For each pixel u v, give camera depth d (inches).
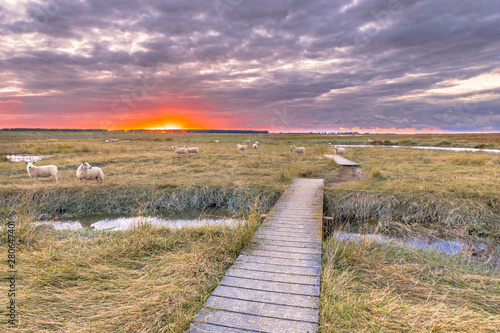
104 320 116.1
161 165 615.2
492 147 1170.0
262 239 201.3
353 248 198.4
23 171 533.0
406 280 162.1
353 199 338.6
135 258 185.2
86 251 188.4
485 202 305.1
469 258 206.4
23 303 123.9
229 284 139.9
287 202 310.7
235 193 375.6
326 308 120.4
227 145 1400.1
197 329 106.7
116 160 698.2
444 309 124.9
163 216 337.4
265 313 115.9
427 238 264.4
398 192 338.0
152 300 129.6
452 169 538.3
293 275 148.6
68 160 676.7
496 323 113.3
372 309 122.9
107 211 348.2
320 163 690.2
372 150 1071.0
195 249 191.2
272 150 1054.4
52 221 314.5
